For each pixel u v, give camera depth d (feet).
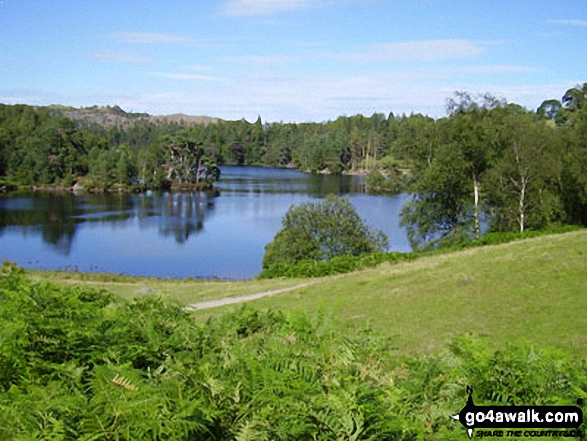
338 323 16.96
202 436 9.32
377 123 593.83
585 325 38.27
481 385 11.85
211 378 10.23
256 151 602.85
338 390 10.44
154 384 10.30
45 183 350.64
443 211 140.77
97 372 9.78
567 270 53.06
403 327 42.39
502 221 138.10
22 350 11.78
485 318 43.14
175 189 344.49
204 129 619.67
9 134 390.01
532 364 12.52
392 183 301.63
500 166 126.11
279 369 11.46
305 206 126.41
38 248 171.94
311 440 9.31
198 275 142.10
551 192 131.23
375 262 93.15
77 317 13.87
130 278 102.47
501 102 139.13
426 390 11.63
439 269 63.26
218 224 217.36
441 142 136.56
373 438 9.39
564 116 168.25
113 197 308.60
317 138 508.12
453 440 10.04
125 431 8.53
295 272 95.96
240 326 18.04
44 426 8.78
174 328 15.39
